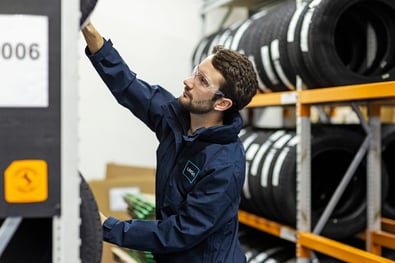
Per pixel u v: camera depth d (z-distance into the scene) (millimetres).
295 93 2350
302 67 2254
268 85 2674
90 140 3594
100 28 3600
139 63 3740
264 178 2553
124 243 1521
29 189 806
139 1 3711
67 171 817
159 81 3805
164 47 3809
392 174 2855
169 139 1703
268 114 3848
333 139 2416
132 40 3707
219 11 3982
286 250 2809
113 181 3064
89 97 3562
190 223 1521
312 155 2396
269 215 2715
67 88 816
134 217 2371
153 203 2193
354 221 2508
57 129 814
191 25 3877
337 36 2473
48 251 965
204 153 1574
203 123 1703
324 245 2154
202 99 1628
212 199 1519
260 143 2775
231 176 1547
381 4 2234
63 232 816
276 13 2613
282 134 2695
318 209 2590
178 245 1521
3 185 799
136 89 1748
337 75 2152
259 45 2609
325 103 2318
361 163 2553
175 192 1626
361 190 2572
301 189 2330
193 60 3605
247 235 3152
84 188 1015
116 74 1685
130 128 3705
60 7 812
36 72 808
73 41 819
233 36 2979
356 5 2266
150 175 3350
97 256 1011
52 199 812
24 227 964
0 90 800
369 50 2381
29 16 806
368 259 1893
